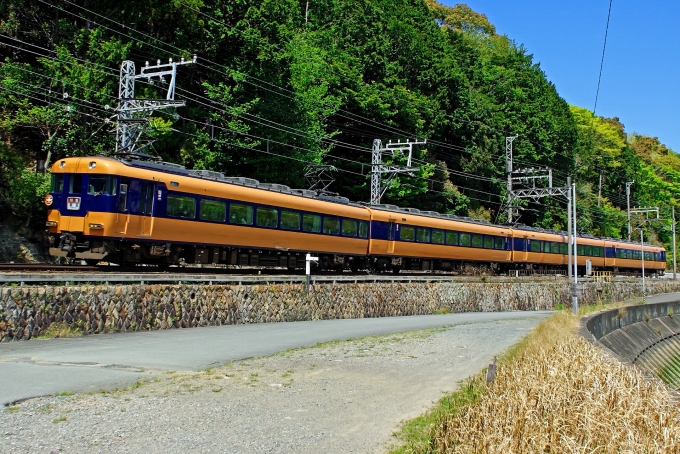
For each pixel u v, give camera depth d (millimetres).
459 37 67812
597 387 8500
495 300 31656
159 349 12617
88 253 17031
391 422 8180
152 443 6855
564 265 44281
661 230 83750
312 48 38344
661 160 108062
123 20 27594
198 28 29172
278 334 16141
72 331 13547
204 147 29203
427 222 31234
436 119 47656
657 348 31281
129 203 17172
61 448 6527
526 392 8211
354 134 41281
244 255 21797
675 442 7086
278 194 22781
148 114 22750
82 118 25641
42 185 24125
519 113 63125
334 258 26078
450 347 15172
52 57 26031
